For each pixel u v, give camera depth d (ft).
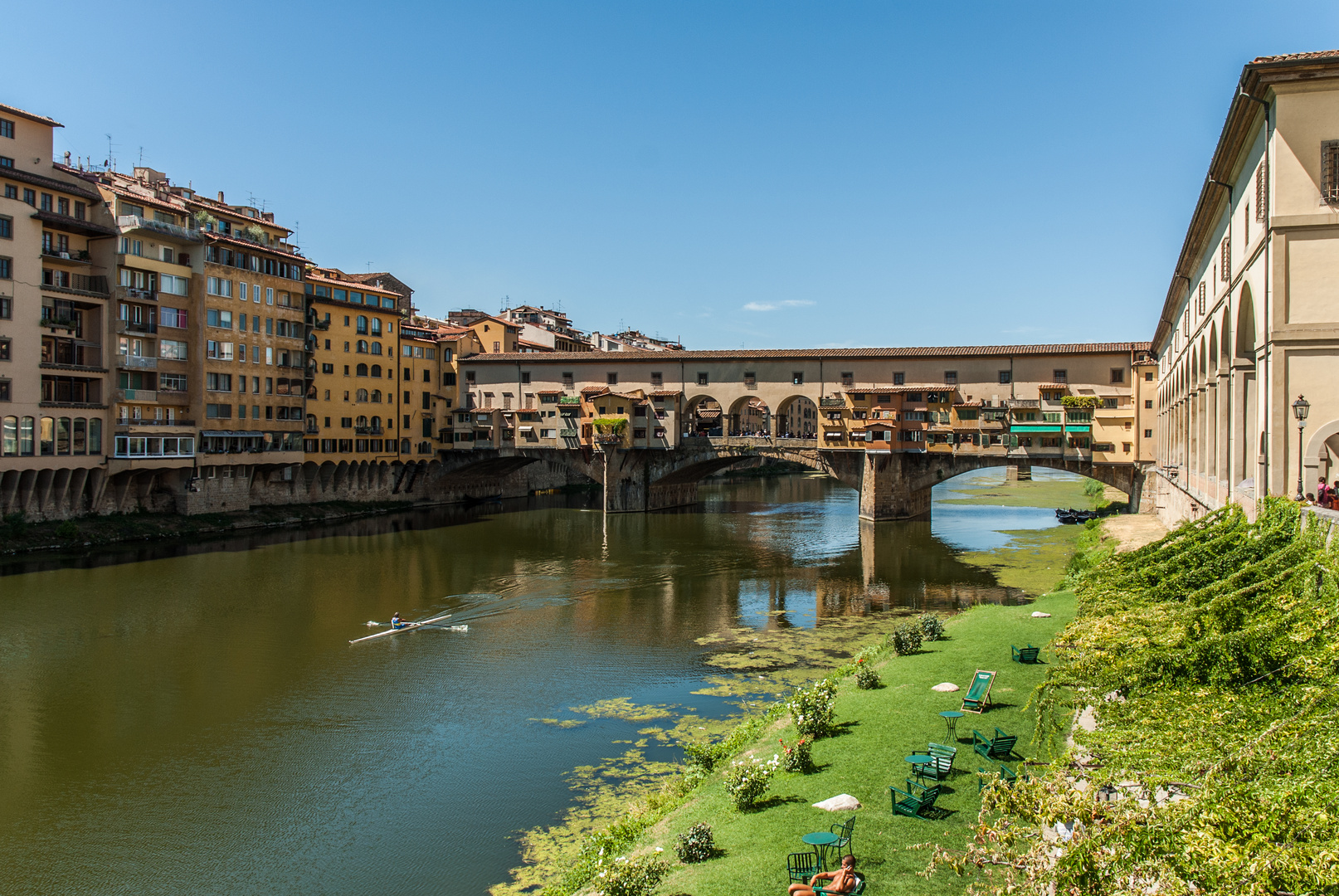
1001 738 80.79
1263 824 40.50
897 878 60.03
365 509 334.03
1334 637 57.36
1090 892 42.14
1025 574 215.31
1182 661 63.82
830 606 184.34
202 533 264.31
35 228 223.30
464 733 113.09
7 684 131.95
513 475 417.08
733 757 92.58
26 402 221.25
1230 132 112.78
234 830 89.04
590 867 71.67
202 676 135.95
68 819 91.56
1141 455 284.20
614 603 187.32
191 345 265.75
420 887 77.87
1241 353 124.26
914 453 311.68
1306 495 92.38
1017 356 299.99
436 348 366.43
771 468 600.39
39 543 223.92
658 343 641.40
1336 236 96.94
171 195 278.46
